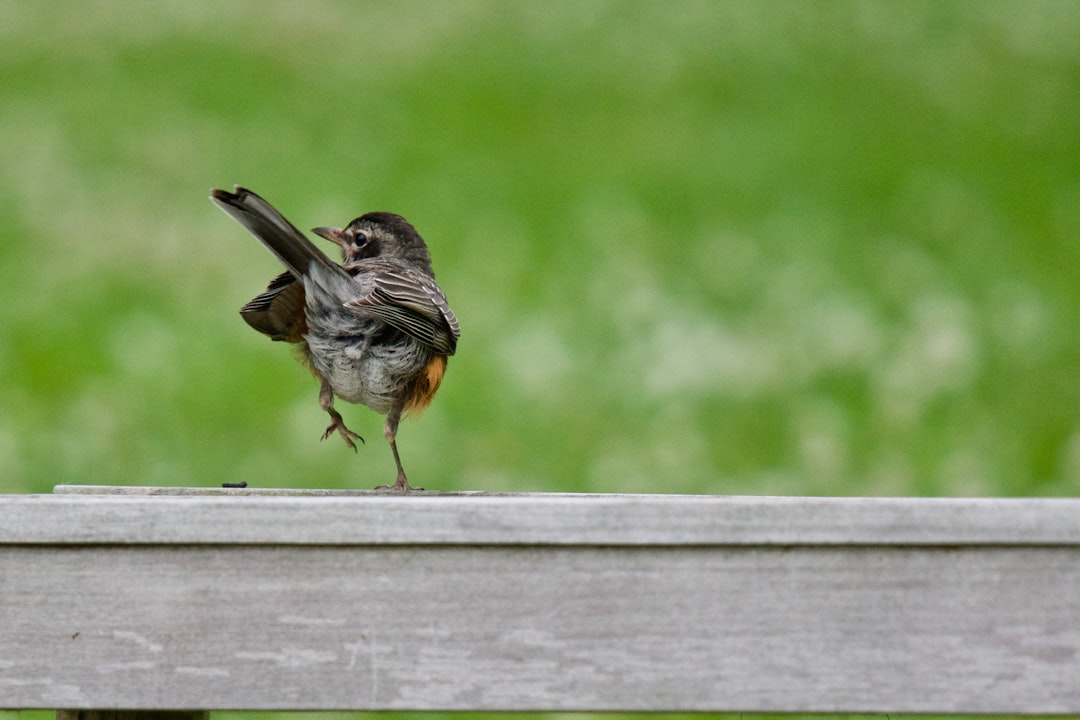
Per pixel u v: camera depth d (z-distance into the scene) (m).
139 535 3.76
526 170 21.14
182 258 17.00
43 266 16.59
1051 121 23.83
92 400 13.14
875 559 3.72
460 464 12.04
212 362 14.07
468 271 16.73
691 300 15.96
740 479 11.76
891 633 3.71
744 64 26.53
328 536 3.76
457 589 3.76
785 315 15.65
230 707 3.75
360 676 3.75
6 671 3.75
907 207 19.83
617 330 15.05
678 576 3.75
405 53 26.67
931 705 3.70
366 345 6.68
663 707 3.73
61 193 19.39
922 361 14.27
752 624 3.73
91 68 25.31
